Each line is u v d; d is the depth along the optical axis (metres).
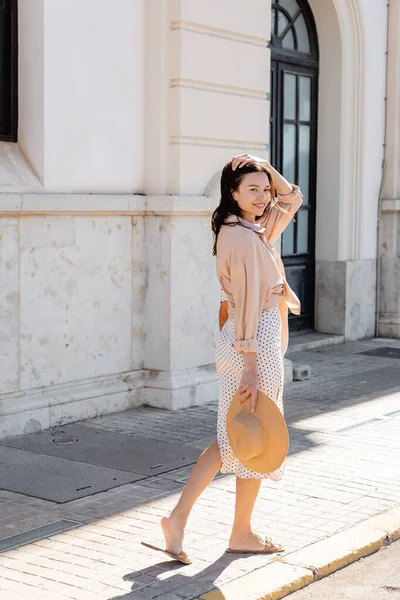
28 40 7.81
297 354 12.15
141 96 8.66
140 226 8.67
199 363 9.00
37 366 7.80
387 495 6.14
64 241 7.95
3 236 7.44
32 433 7.69
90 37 8.12
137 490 6.20
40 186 7.78
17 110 7.92
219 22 8.95
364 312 13.52
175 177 8.69
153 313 8.73
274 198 5.04
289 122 12.68
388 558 5.18
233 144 9.27
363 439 7.64
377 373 10.84
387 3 13.55
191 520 5.57
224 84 9.06
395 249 13.66
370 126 13.36
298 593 4.66
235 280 4.62
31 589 4.52
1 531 5.36
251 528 5.20
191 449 7.28
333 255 13.18
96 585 4.57
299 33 12.84
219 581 4.63
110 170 8.41
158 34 8.58
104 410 8.35
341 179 13.07
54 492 6.12
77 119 8.05
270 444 4.61
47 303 7.84
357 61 13.05
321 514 5.73
